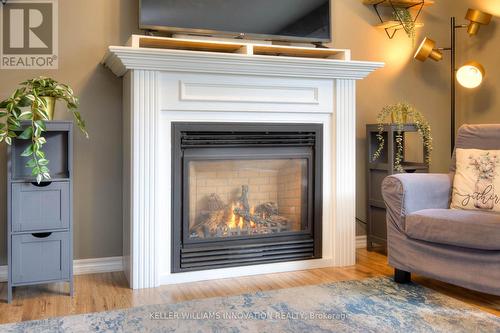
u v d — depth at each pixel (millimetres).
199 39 2898
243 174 3148
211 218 3061
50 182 2559
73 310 2379
